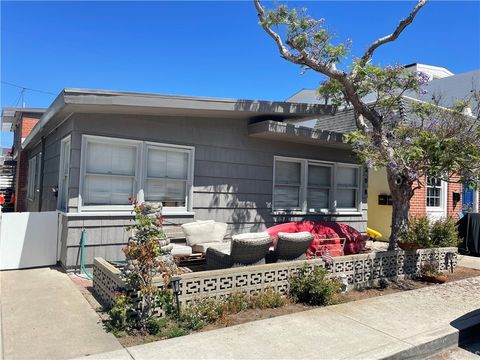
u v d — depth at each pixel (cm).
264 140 916
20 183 1505
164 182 772
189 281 485
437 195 1326
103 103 598
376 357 373
